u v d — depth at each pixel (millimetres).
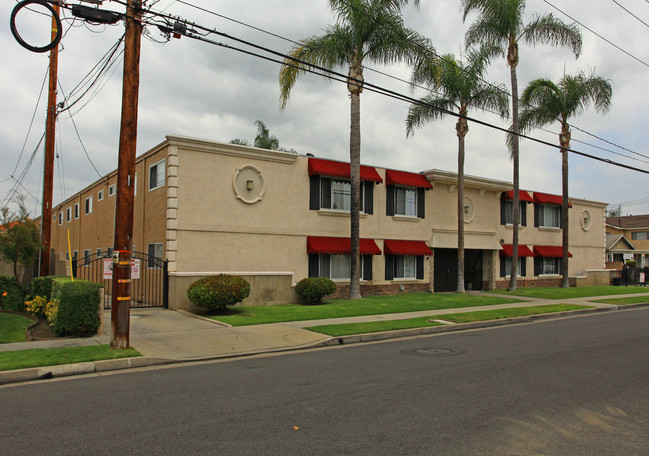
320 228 21297
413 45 20219
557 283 31766
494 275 28125
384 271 23391
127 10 10219
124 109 10062
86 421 5809
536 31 25188
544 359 9711
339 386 7520
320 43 19984
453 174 25562
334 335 12273
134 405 6496
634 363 9320
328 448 4934
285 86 20406
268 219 19750
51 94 18344
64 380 8117
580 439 5250
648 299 23922
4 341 11281
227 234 18656
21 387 7613
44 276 17422
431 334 13617
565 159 29312
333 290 19031
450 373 8430
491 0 24078
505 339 12500
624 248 52094
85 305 11648
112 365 9039
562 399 6793
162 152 18547
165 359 9602
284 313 15992
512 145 26875
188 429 5512
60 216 38906
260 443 5070
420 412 6156
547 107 28062
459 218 24594
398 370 8695
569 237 33062
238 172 18984
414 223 24594
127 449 4902
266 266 19594
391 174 23531
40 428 5555
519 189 28516
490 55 24828
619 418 5980
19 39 8961
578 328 14680
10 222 20438
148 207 19625
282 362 9602
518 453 4844
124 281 10117
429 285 25203
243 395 7000
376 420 5840
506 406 6441
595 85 27359
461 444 5059
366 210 22812
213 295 15305
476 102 24297
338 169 21406
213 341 11508
